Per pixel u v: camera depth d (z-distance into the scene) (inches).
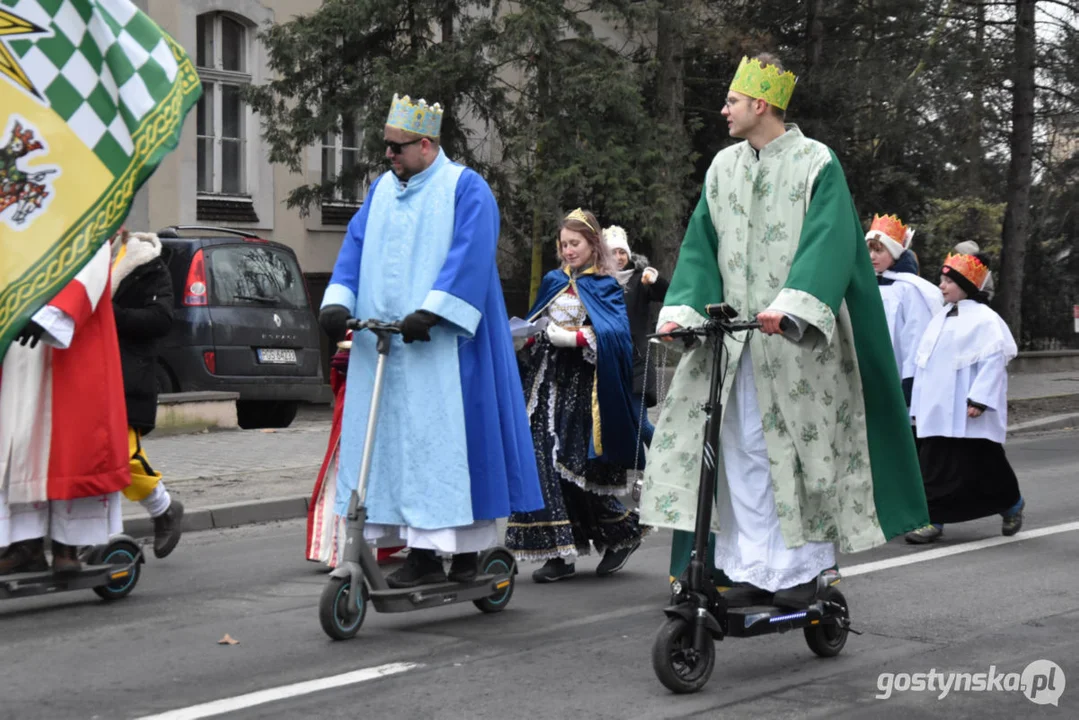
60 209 198.7
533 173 729.0
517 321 271.9
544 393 276.8
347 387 228.7
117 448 237.1
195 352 533.3
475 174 225.3
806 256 185.3
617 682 191.8
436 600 226.1
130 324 268.4
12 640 218.2
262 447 470.9
